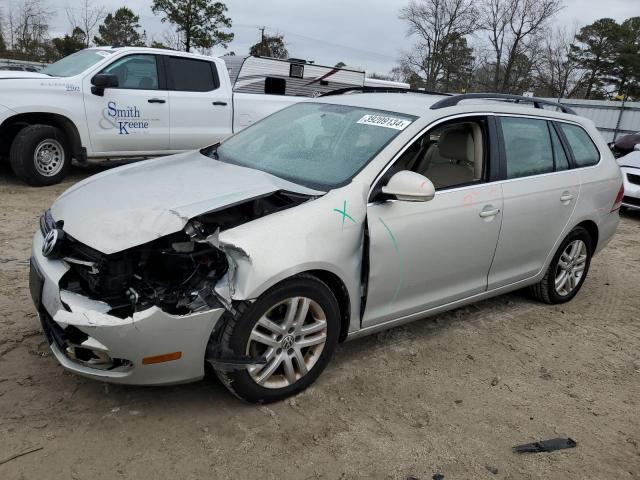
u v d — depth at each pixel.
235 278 2.81
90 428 2.83
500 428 3.20
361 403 3.28
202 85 8.88
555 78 53.34
